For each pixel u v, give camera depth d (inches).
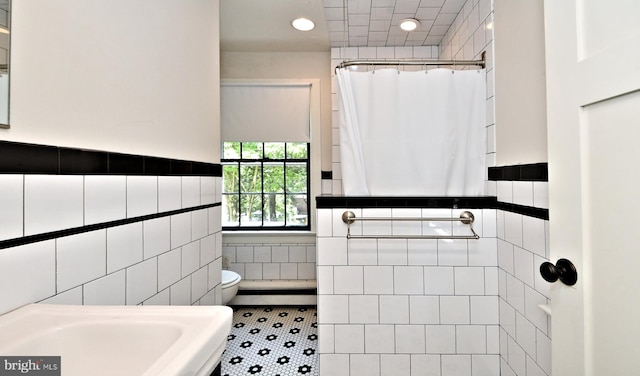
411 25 91.0
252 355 76.5
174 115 51.4
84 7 33.9
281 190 116.3
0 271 25.3
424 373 62.8
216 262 67.4
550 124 32.8
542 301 47.9
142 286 42.8
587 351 28.4
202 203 61.1
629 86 24.1
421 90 65.1
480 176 66.4
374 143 65.4
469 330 62.7
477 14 70.6
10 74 26.1
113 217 37.6
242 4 81.1
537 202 49.1
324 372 62.7
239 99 111.5
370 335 63.0
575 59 29.5
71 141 32.1
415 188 65.2
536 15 48.9
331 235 63.1
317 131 111.0
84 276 33.3
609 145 26.2
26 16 27.6
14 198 26.4
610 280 26.1
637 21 23.6
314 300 107.0
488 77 64.5
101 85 36.2
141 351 24.7
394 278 62.9
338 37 99.6
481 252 62.6
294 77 111.6
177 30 52.7
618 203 25.4
